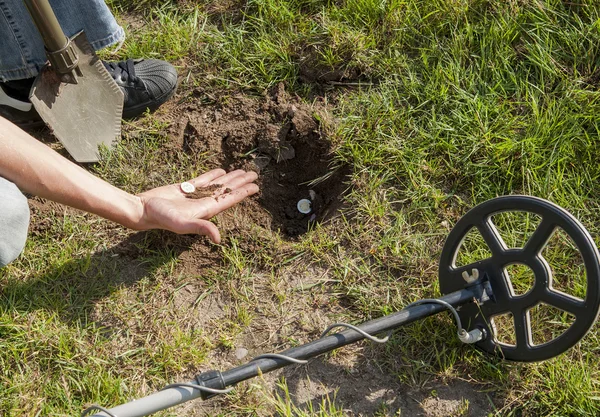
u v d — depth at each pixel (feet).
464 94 5.41
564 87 5.40
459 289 4.55
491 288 4.41
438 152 5.30
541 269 4.24
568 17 5.63
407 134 5.36
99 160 5.38
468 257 4.88
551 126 5.24
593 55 5.47
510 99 5.46
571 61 5.51
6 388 4.59
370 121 5.38
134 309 4.86
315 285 4.94
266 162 5.47
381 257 4.98
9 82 5.39
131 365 4.69
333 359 4.69
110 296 4.91
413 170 5.22
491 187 5.16
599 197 5.09
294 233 5.31
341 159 5.29
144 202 4.86
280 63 5.69
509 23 5.61
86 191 4.61
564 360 4.57
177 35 5.90
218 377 4.16
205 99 5.66
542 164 5.13
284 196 5.45
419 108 5.43
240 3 6.04
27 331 4.75
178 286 4.95
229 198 5.04
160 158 5.43
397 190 5.21
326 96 5.60
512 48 5.58
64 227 5.11
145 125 5.56
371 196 5.16
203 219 4.95
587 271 4.09
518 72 5.52
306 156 5.47
